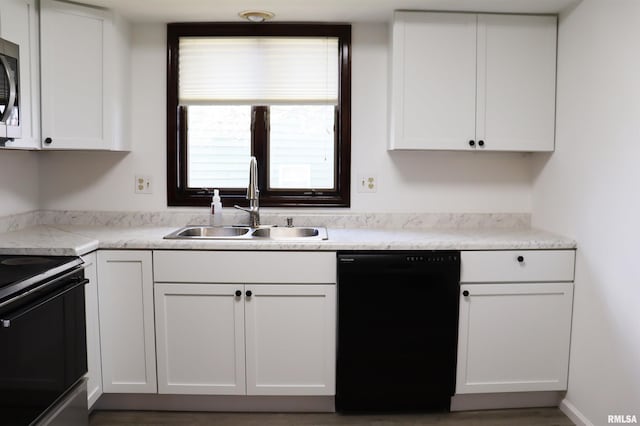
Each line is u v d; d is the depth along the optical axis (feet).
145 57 9.29
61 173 9.40
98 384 7.68
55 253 6.89
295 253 7.65
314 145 9.51
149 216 9.46
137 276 7.70
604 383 7.13
